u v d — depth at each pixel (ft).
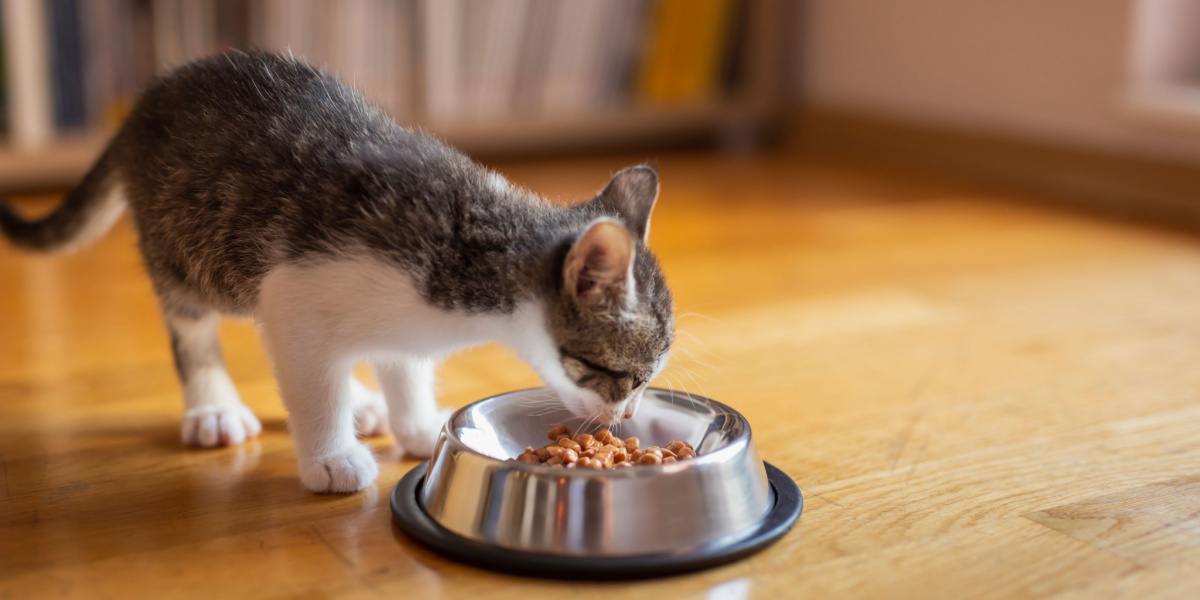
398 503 2.86
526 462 2.84
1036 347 3.61
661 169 5.61
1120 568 2.73
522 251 2.82
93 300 3.91
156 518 2.89
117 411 3.29
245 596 2.67
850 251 4.32
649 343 2.88
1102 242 4.40
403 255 2.80
